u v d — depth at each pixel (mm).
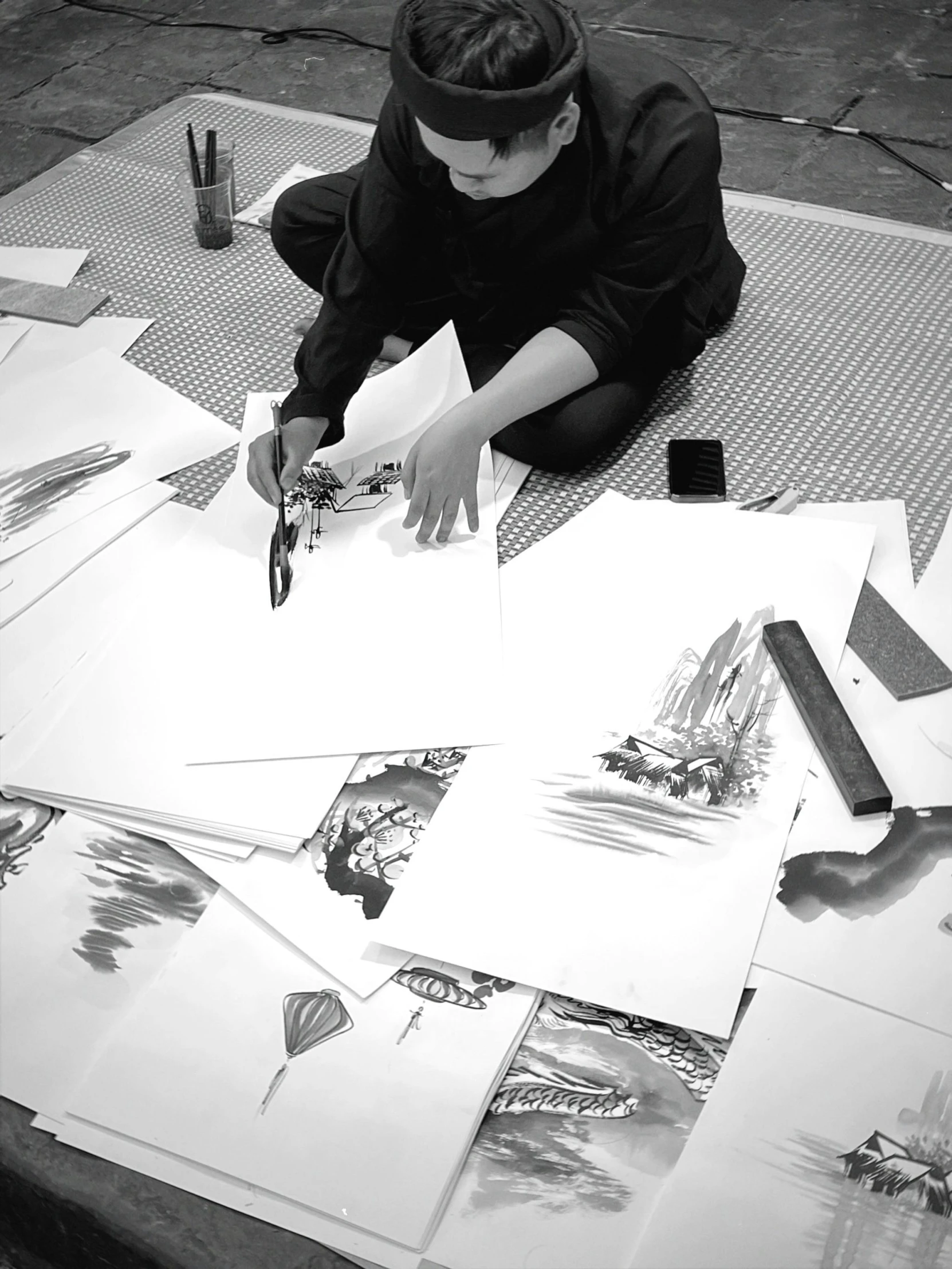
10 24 2723
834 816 1028
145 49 2588
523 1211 818
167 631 1196
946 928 951
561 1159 844
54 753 1090
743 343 1618
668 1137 854
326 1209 820
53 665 1179
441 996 926
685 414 1499
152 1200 835
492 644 1170
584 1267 790
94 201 1972
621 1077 886
